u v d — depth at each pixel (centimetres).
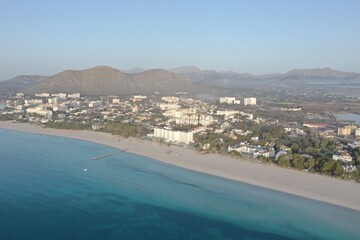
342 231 11131
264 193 14150
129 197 13750
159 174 16612
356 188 14738
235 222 11738
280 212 12412
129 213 12350
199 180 15712
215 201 13362
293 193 14138
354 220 11844
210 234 10975
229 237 10812
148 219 11912
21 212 12306
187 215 12225
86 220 11781
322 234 10950
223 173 16700
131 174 16612
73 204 13050
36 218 11862
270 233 11044
